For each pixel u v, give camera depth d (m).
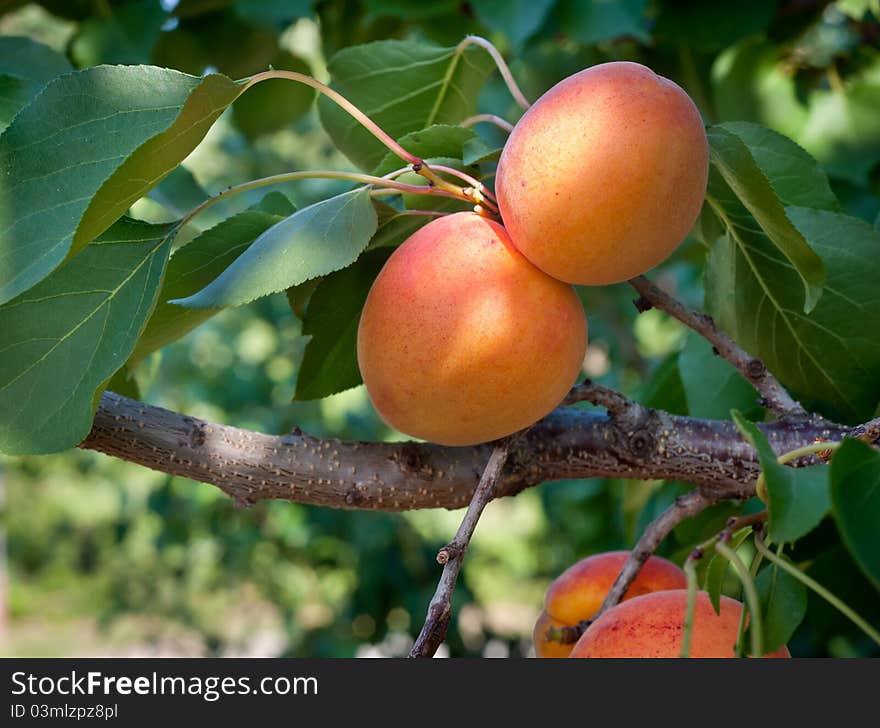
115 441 2.24
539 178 1.89
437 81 3.05
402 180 2.39
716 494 2.35
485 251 1.98
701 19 3.81
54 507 15.75
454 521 9.55
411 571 8.86
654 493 3.57
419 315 1.94
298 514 9.14
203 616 11.23
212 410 9.80
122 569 12.08
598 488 5.43
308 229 2.08
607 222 1.87
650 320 9.24
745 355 2.39
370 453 2.33
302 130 9.35
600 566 2.53
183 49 4.46
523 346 1.93
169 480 9.87
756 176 2.08
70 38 3.96
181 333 2.47
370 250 2.36
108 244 2.06
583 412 2.44
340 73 3.01
